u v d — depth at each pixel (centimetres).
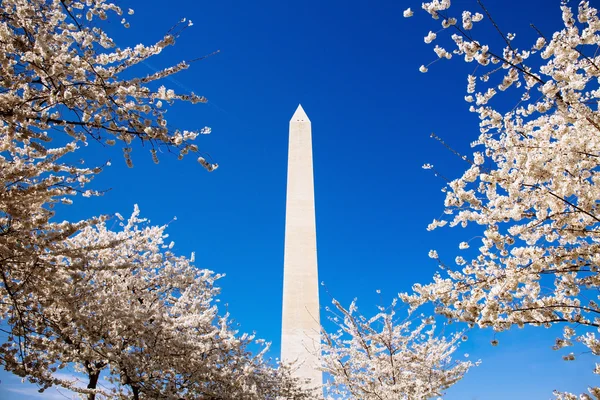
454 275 551
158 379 865
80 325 643
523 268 489
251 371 995
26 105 430
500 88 510
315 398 1248
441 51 485
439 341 955
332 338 1022
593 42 469
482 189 542
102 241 1045
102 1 478
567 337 527
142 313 803
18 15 398
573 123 481
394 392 857
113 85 437
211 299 1172
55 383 596
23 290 550
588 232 485
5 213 534
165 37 469
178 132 471
